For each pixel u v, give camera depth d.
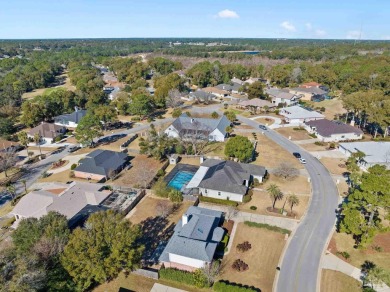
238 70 198.62
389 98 104.38
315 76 172.62
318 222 56.66
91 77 179.88
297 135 104.56
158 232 54.12
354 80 140.88
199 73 177.50
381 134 103.50
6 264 36.94
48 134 101.38
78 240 38.47
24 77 182.75
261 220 57.25
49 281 36.81
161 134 89.81
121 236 40.03
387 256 47.88
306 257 47.78
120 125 115.12
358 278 43.72
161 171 75.62
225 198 64.38
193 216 52.22
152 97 131.88
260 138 101.38
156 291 41.62
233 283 42.66
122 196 65.62
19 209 56.88
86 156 81.19
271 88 169.50
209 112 130.62
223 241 50.12
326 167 80.00
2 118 111.75
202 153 88.62
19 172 79.06
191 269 44.47
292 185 70.56
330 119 120.19
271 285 42.44
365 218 52.22
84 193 63.25
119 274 44.44
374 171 52.09
